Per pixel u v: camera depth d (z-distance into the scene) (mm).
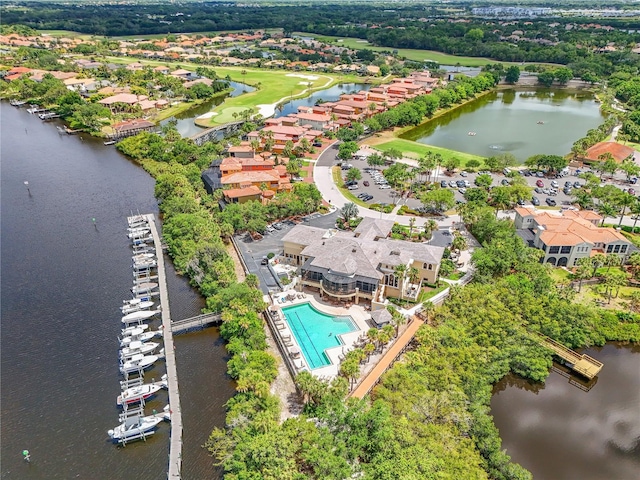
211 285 105500
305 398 80312
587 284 115500
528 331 97188
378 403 74062
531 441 77438
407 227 137875
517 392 88062
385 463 64250
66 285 117625
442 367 83375
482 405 80000
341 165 191375
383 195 163000
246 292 98188
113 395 86062
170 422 79062
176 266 121875
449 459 66625
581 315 98875
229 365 85375
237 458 66312
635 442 77812
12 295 114000
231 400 78250
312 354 90875
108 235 141000
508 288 105125
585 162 194000
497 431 74812
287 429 69750
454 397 77688
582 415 82750
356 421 70812
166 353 92125
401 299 106562
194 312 105188
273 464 64312
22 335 101125
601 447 76688
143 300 109438
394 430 69750
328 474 63031
